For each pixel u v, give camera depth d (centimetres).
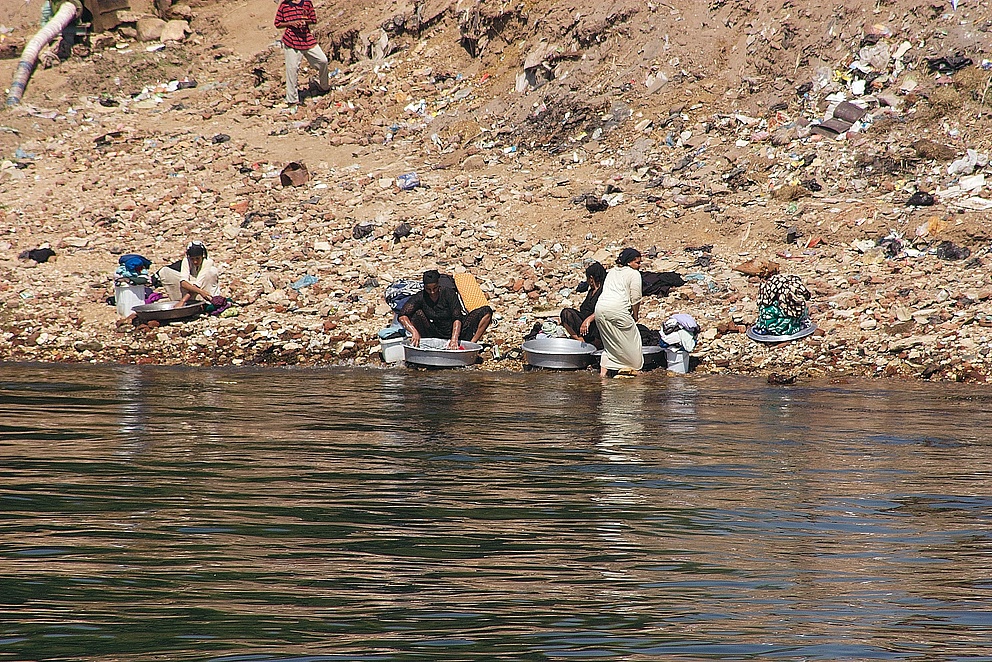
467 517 2522
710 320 5878
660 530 2425
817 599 1983
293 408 4116
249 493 2723
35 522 2431
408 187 7800
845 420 3934
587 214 7212
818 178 7219
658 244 6862
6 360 5634
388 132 8888
